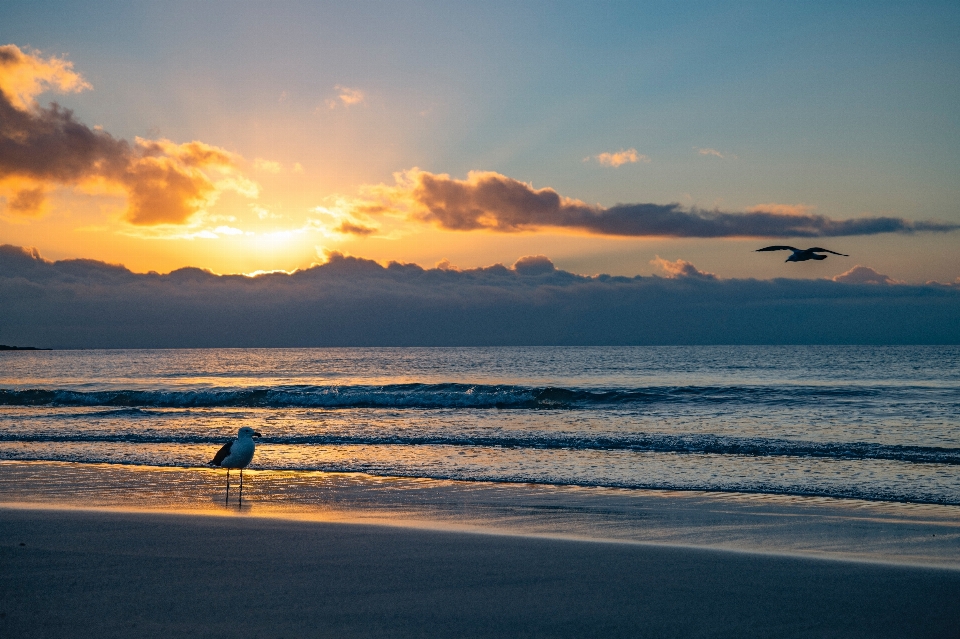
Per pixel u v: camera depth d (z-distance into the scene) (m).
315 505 11.48
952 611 6.33
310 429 21.36
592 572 7.44
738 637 5.68
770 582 7.15
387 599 6.48
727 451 16.97
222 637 5.52
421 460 16.05
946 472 14.39
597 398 31.59
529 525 10.03
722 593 6.78
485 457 16.42
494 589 6.81
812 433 20.28
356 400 29.58
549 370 72.25
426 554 8.11
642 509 11.20
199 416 25.30
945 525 10.16
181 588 6.73
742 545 8.92
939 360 89.00
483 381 54.97
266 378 62.66
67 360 122.25
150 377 65.19
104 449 17.92
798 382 48.31
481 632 5.69
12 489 12.84
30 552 8.02
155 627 5.72
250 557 7.87
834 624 6.00
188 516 10.20
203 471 14.83
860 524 10.19
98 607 6.19
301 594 6.59
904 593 6.82
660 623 5.95
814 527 9.99
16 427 22.48
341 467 15.20
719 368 71.38
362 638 5.54
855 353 128.25
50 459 16.47
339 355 146.25
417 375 65.69
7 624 5.77
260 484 13.41
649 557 8.09
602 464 15.45
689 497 12.20
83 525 9.50
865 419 23.81
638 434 19.59
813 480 13.64
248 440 12.16
